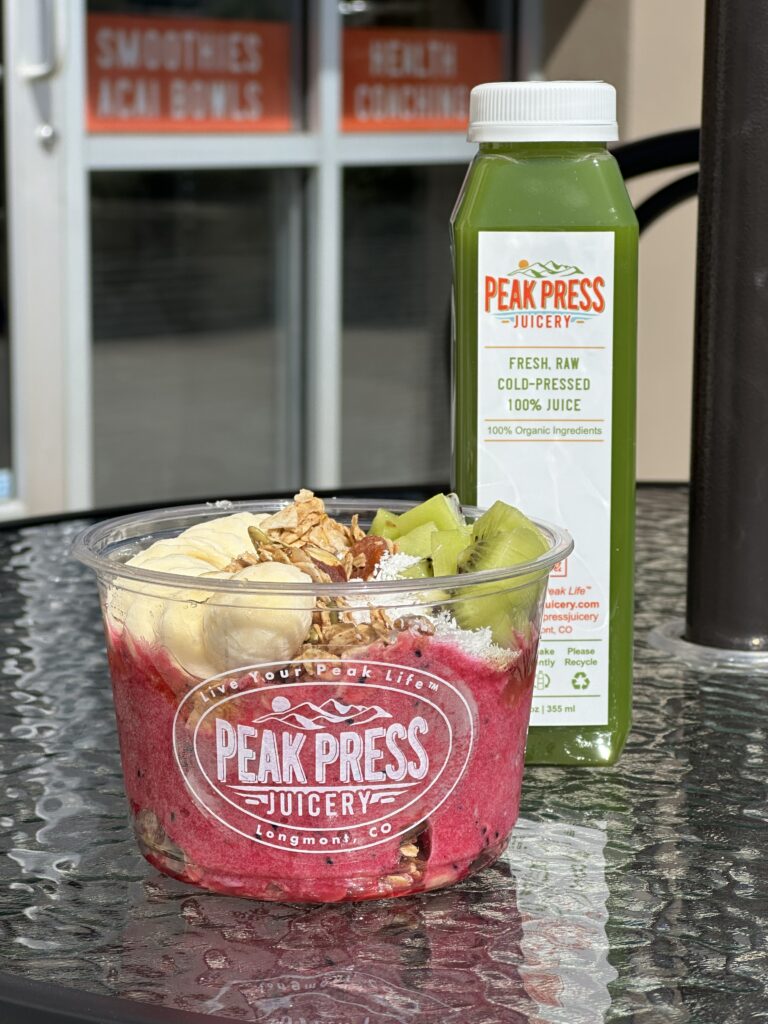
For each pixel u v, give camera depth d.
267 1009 0.47
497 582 0.55
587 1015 0.47
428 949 0.52
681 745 0.73
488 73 3.35
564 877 0.58
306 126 3.15
